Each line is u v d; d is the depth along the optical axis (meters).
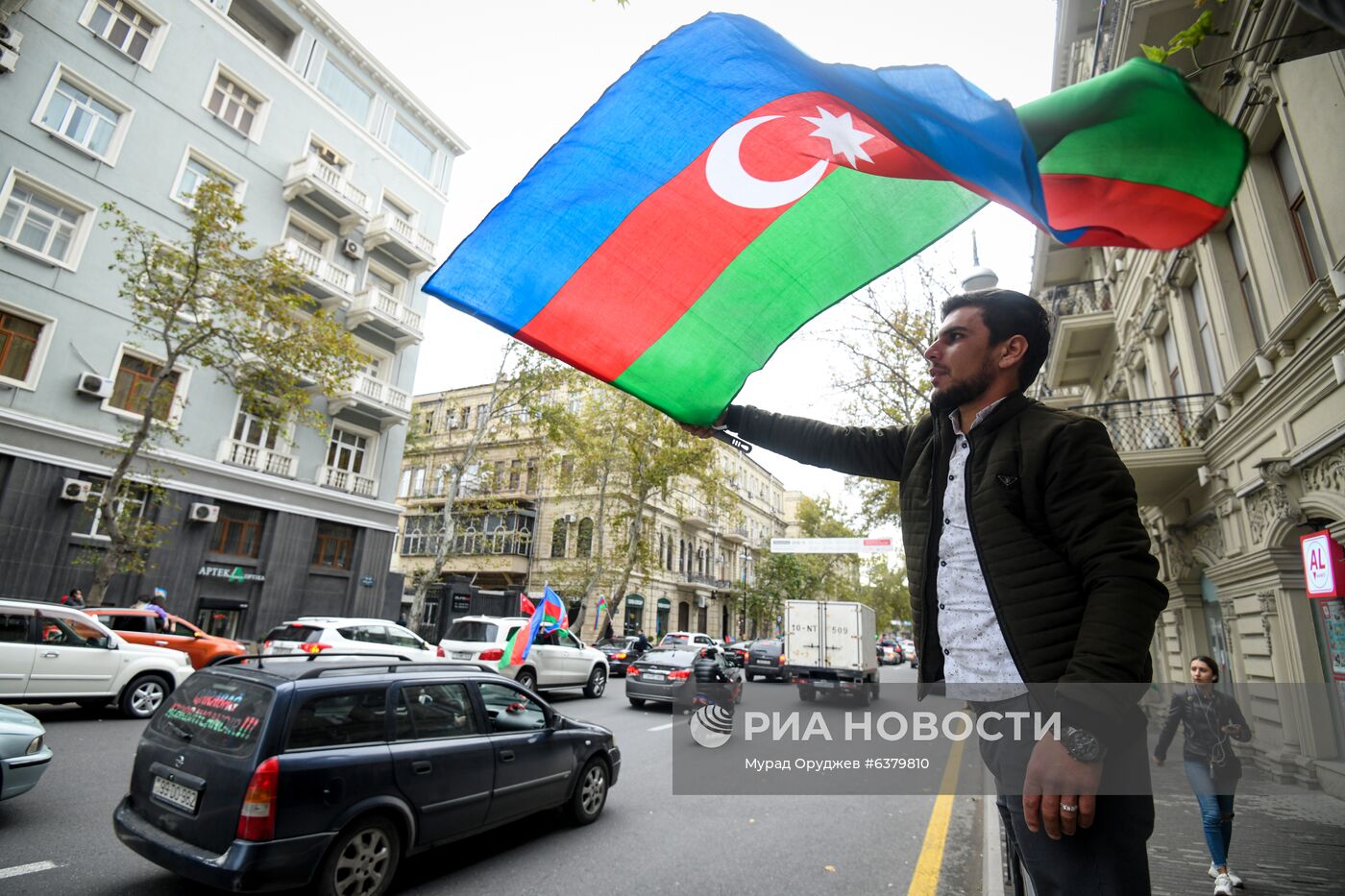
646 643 28.59
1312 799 7.06
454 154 27.59
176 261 13.94
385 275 24.20
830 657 20.11
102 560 13.45
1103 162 1.57
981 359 1.63
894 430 2.02
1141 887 1.25
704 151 1.69
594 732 6.64
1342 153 6.04
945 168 1.29
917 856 5.69
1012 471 1.50
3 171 15.07
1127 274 12.89
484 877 5.03
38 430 15.16
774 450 2.10
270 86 20.69
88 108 16.72
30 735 5.30
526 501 36.00
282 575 20.09
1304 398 6.97
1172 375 11.29
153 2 17.97
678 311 1.82
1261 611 8.41
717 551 49.31
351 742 4.52
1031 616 1.41
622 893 4.79
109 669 9.80
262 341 14.52
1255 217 7.66
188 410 18.22
